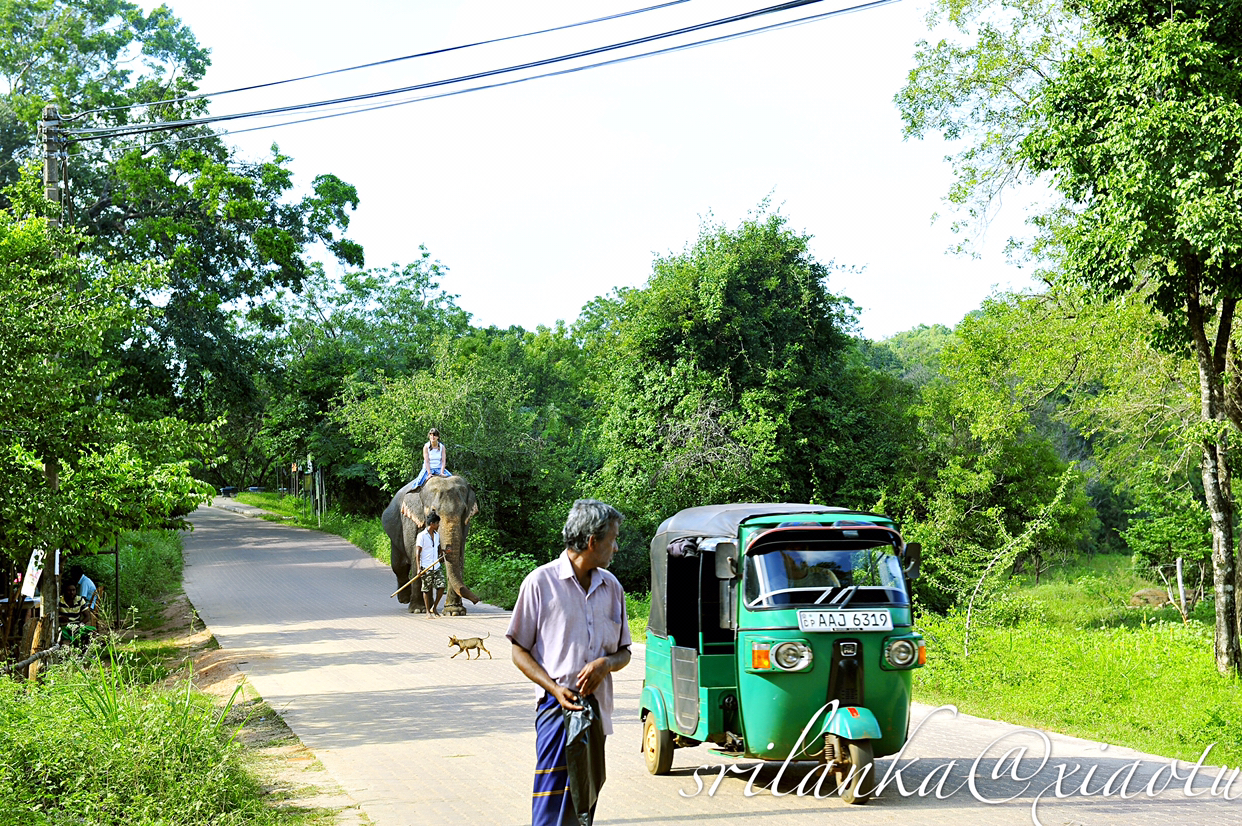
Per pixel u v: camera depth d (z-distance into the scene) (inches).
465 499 782.5
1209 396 659.4
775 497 1154.0
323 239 1392.7
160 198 1258.0
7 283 448.5
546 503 1321.4
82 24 1344.7
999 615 596.4
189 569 1142.3
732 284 1195.3
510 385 1366.9
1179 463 1013.8
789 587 285.4
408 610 800.9
